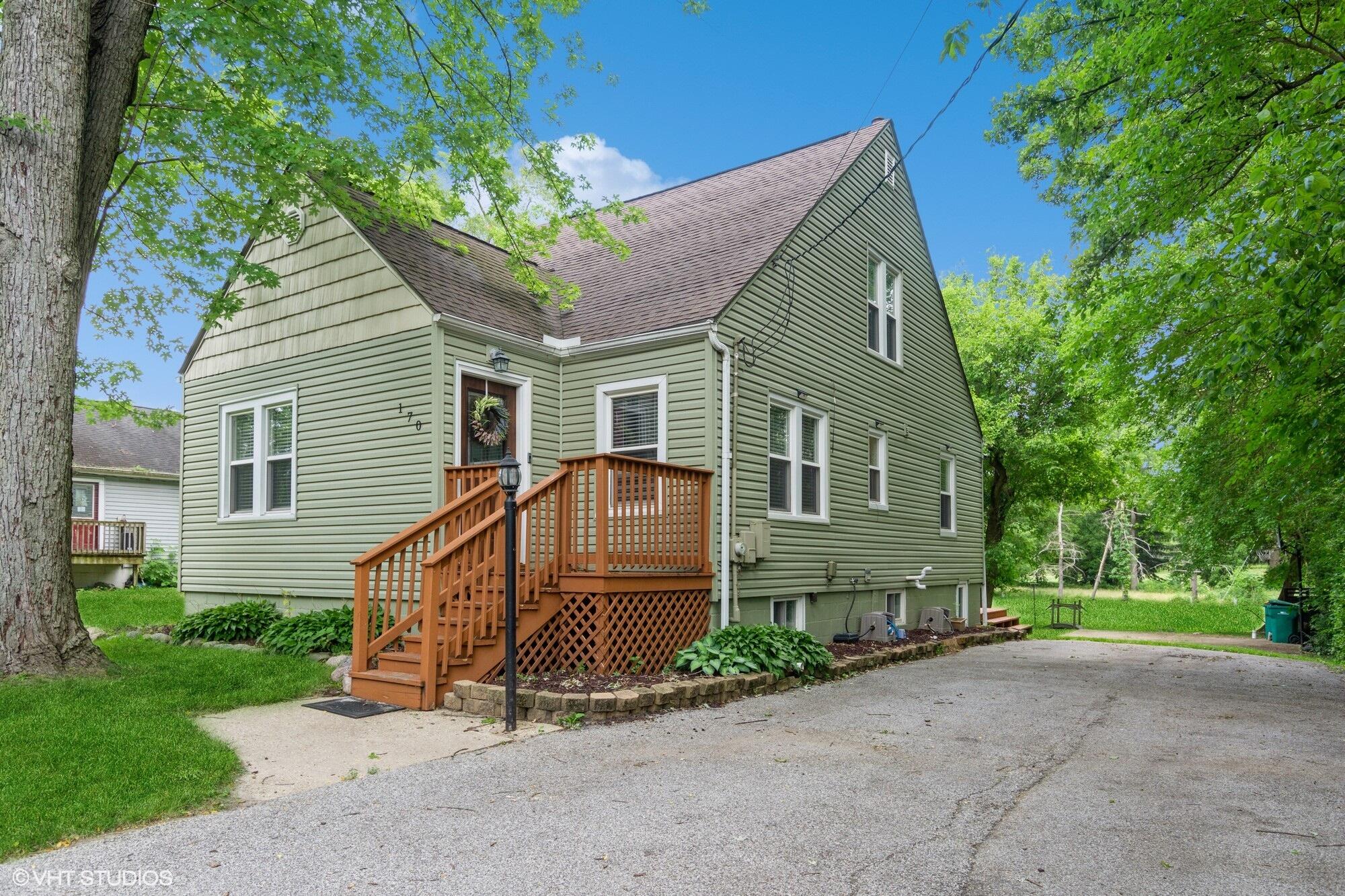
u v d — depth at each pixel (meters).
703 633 8.31
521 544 7.66
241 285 10.90
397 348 8.91
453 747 5.13
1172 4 7.36
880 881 3.14
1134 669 10.03
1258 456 9.46
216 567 11.03
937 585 14.45
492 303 9.71
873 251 12.48
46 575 6.77
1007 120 14.27
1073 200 12.66
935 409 14.73
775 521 9.54
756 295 9.34
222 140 9.27
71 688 6.20
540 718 5.97
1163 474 15.39
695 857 3.35
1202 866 3.35
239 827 3.67
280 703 6.43
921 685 8.17
